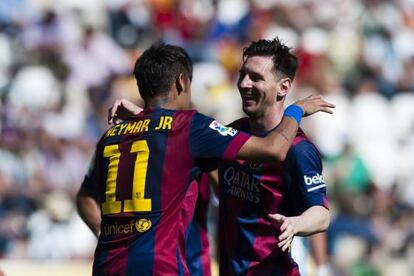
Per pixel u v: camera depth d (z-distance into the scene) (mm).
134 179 17703
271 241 18922
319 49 54906
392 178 49094
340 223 40594
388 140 50875
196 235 20703
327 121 49938
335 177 45594
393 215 43750
